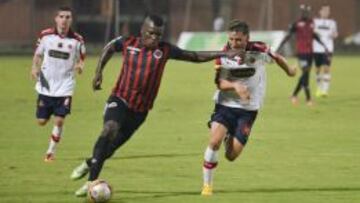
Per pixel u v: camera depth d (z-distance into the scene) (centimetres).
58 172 2992
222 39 10875
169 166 3169
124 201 2456
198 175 2962
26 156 3397
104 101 5928
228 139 2603
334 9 13962
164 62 2477
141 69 2456
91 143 3831
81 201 2444
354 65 10606
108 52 2489
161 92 6744
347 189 2694
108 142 2436
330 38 6372
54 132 3272
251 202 2462
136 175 2956
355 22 14062
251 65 2558
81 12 12119
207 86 7362
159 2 12825
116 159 3334
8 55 10900
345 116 5078
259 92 2581
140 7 12181
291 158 3388
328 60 6372
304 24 5678
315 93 6800
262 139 3997
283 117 5003
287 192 2638
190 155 3459
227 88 2502
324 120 4856
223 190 2670
